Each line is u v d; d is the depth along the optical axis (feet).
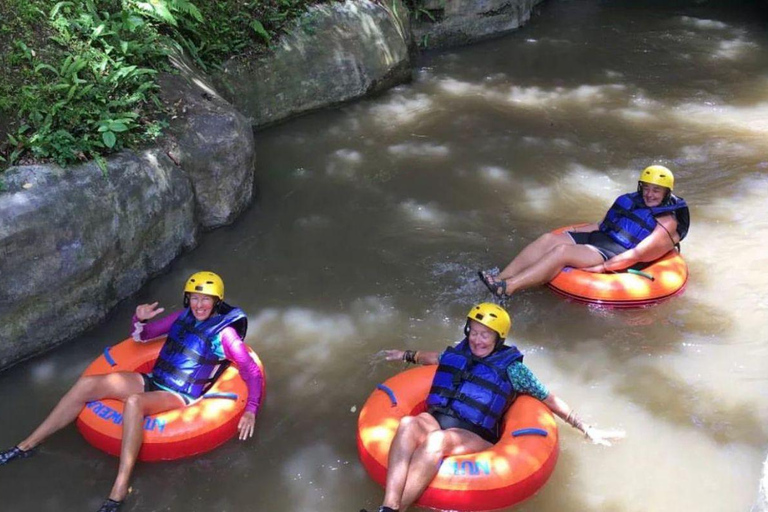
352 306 18.67
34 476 13.98
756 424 15.07
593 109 29.43
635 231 19.22
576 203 23.17
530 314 18.35
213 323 15.12
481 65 33.71
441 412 13.98
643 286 18.44
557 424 15.15
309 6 28.89
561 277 18.78
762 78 32.45
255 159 24.86
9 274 16.29
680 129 27.81
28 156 17.62
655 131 27.63
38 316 16.93
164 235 19.76
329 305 18.71
